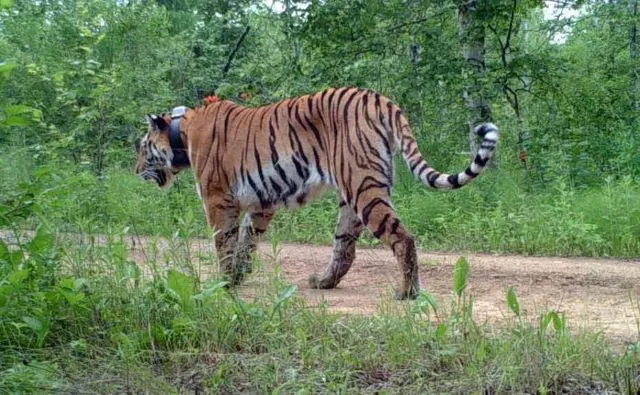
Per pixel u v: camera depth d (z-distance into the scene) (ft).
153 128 32.78
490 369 17.54
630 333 21.63
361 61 54.90
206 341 19.67
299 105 28.27
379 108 26.78
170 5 98.63
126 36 69.41
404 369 18.11
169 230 28.35
